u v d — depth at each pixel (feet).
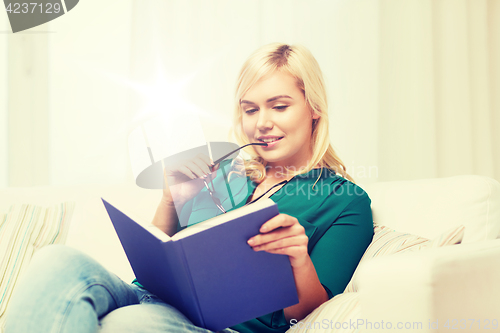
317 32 7.72
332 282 2.54
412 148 7.89
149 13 7.16
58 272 1.81
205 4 7.31
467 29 8.20
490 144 8.28
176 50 7.21
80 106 7.11
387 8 7.97
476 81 8.35
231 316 1.94
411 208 3.08
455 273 1.66
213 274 1.82
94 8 7.17
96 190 4.20
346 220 2.89
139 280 2.50
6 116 6.99
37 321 1.69
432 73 7.98
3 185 6.95
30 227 3.64
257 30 7.43
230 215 1.91
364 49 7.86
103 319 1.81
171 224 3.26
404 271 1.63
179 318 1.94
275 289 1.95
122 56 7.19
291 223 1.89
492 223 2.74
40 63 7.07
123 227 2.24
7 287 3.19
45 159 7.03
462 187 2.88
